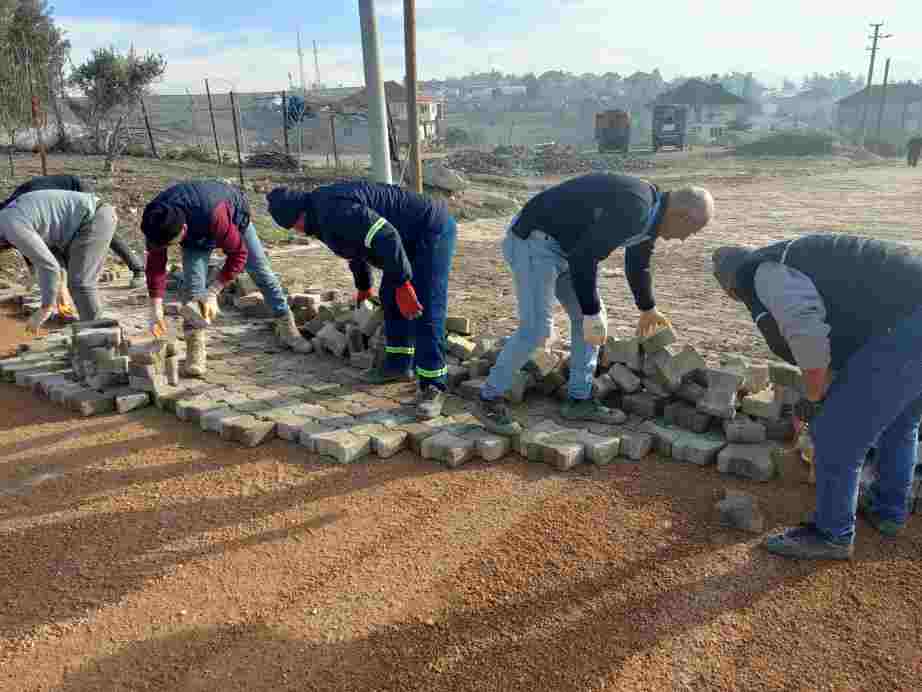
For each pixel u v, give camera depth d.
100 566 3.32
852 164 37.50
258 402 4.96
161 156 25.14
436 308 4.59
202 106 56.62
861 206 17.52
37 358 5.89
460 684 2.62
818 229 13.59
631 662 2.70
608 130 46.72
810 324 2.83
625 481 3.98
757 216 15.82
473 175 26.00
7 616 3.01
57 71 24.58
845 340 2.92
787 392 4.29
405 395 5.11
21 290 8.11
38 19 23.94
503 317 7.27
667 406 4.54
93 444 4.50
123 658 2.77
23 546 3.47
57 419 4.88
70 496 3.90
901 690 2.56
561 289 4.37
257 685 2.63
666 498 3.79
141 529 3.59
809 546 3.24
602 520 3.60
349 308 6.27
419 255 4.50
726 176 29.41
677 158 41.19
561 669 2.68
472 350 5.48
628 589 3.09
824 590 3.06
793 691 2.56
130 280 8.50
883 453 3.35
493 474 4.09
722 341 6.28
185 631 2.90
